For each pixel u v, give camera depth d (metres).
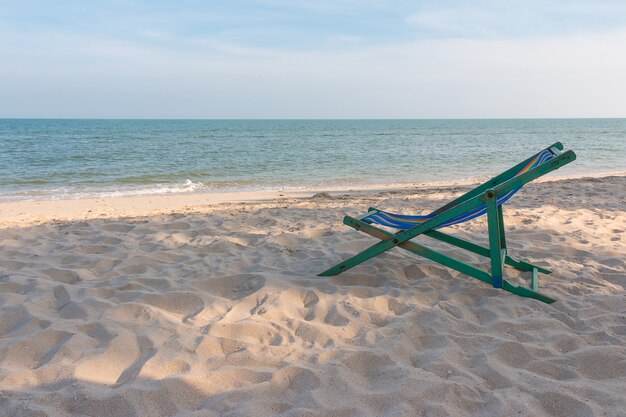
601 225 6.40
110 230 6.30
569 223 6.51
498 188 3.78
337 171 18.42
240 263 4.80
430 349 3.12
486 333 3.31
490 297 3.92
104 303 3.64
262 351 3.04
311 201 9.21
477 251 4.59
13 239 5.78
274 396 2.57
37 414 2.34
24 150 29.81
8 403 2.44
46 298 3.79
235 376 2.73
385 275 4.48
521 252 5.18
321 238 5.80
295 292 3.98
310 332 3.30
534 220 6.61
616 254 5.12
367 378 2.78
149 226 6.37
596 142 38.12
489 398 2.53
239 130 80.56
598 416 2.36
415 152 28.27
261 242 5.58
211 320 3.48
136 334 3.17
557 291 4.10
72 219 7.48
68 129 80.81
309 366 2.84
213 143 39.38
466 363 2.94
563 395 2.53
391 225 4.51
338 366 2.84
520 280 4.41
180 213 7.61
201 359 2.93
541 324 3.43
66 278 4.38
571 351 3.08
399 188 13.04
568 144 35.41
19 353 2.96
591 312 3.65
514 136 52.75
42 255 5.03
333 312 3.63
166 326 3.31
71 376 2.69
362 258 4.29
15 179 15.76
